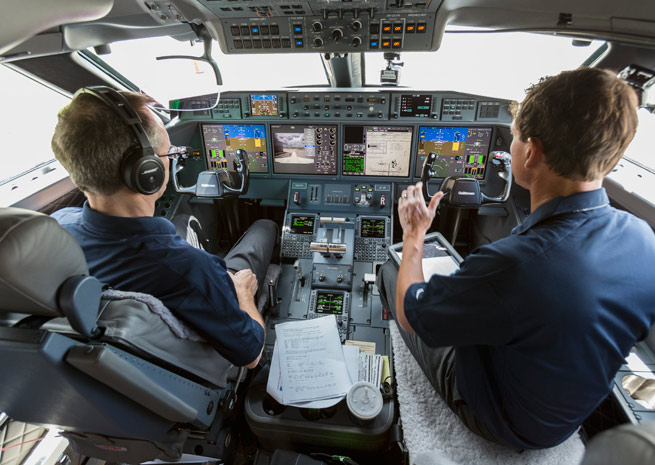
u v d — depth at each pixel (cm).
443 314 102
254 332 130
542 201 100
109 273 108
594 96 84
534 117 91
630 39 161
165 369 110
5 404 107
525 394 108
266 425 161
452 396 142
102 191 99
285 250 271
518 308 91
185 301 110
